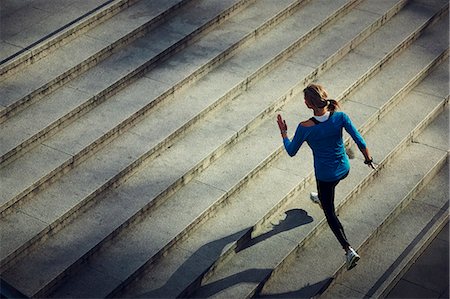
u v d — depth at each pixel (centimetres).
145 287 883
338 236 916
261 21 1178
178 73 1084
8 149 949
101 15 1121
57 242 896
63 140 984
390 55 1200
